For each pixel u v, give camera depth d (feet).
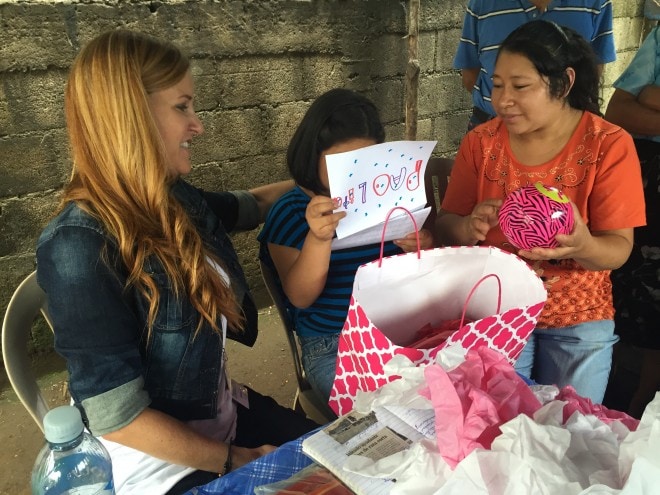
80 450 2.90
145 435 3.22
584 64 4.54
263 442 4.26
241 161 8.93
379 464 2.52
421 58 10.42
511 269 3.59
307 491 2.56
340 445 2.74
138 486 3.45
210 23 7.93
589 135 4.66
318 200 3.88
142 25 7.46
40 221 7.61
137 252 3.23
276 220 4.73
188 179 8.50
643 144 6.37
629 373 7.53
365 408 2.89
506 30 7.78
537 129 4.69
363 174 3.83
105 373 3.10
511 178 4.98
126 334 3.22
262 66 8.59
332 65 9.28
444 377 2.50
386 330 3.83
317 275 4.33
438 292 3.84
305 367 4.96
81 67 3.14
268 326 9.16
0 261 7.46
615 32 13.51
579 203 4.72
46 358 8.12
